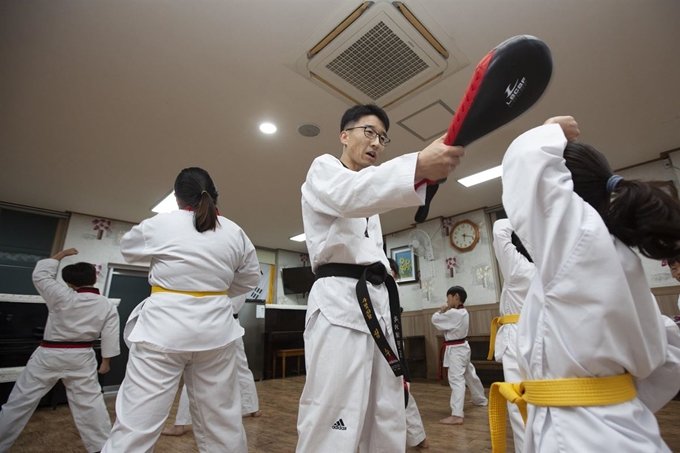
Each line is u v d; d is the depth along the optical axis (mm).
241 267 1688
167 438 2559
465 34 2395
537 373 647
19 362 3857
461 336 3260
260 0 2143
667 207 602
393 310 1017
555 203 633
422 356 6055
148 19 2266
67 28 2320
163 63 2627
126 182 4531
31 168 4133
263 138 3621
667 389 708
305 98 3014
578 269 596
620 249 645
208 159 4027
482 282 5648
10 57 2539
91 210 5461
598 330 579
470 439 2402
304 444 837
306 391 893
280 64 2637
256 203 5371
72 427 3049
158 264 1421
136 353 1296
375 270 993
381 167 771
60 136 3516
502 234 1826
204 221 1469
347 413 842
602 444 551
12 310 3932
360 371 881
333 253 979
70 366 2209
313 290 1008
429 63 2604
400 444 935
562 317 613
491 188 5027
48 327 2240
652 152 3984
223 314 1443
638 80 2865
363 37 2385
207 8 2193
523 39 606
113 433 1177
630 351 593
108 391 5238
